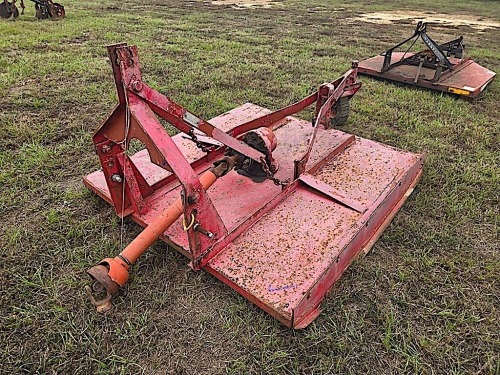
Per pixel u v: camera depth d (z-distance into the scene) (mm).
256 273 2441
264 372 2164
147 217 2990
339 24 12445
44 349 2252
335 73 7090
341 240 2645
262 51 8523
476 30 12258
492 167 4133
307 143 3879
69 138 4516
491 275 2793
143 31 10141
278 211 2926
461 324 2451
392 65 7008
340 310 2502
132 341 2305
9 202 3402
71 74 6555
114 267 2348
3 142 4336
